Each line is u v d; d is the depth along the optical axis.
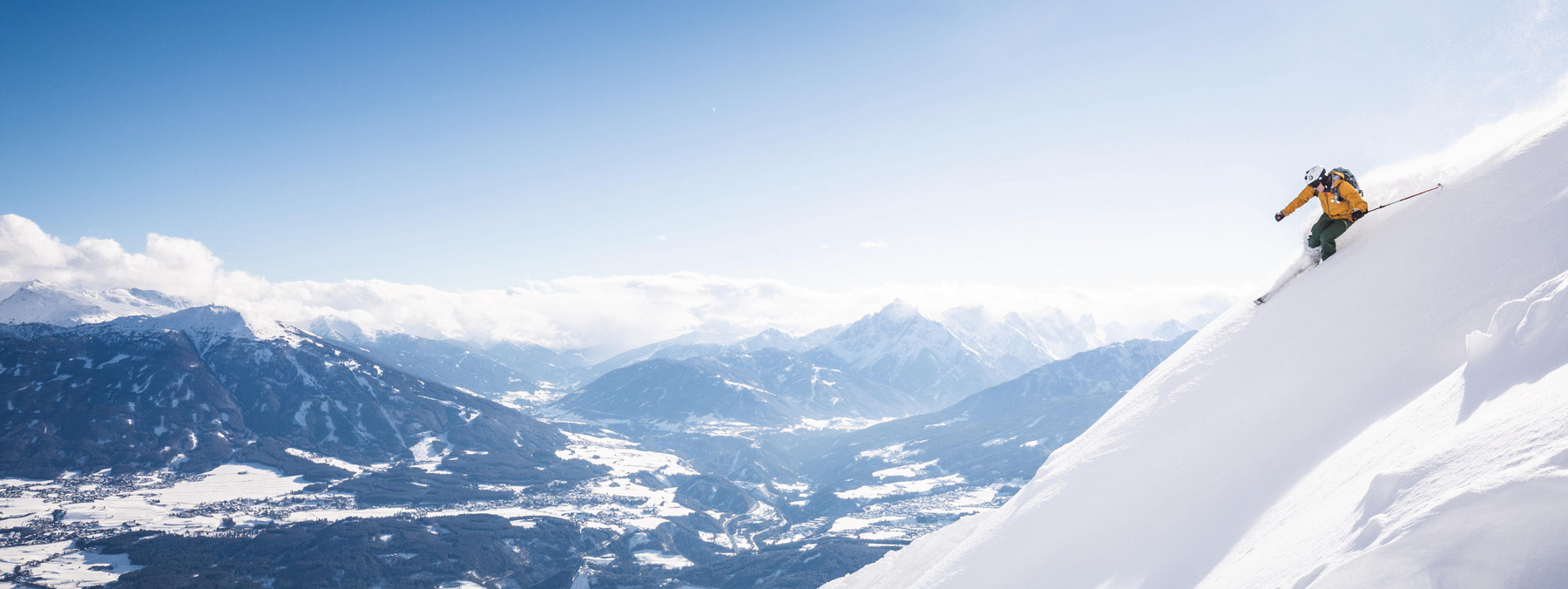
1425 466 4.48
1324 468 6.72
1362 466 5.93
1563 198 8.24
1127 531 8.65
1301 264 11.65
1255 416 8.84
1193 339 12.41
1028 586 9.21
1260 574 5.36
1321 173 11.42
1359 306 9.26
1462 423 5.15
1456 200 9.83
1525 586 3.00
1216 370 10.46
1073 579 8.66
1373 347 8.36
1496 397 5.11
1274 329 10.27
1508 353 5.51
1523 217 8.54
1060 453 12.68
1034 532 10.39
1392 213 10.89
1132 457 10.05
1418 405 6.34
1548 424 3.84
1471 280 8.23
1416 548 3.61
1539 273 7.43
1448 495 3.80
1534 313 5.47
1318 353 9.02
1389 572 3.62
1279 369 9.34
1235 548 6.59
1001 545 10.90
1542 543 3.11
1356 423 7.30
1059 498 10.66
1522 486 3.42
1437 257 9.03
